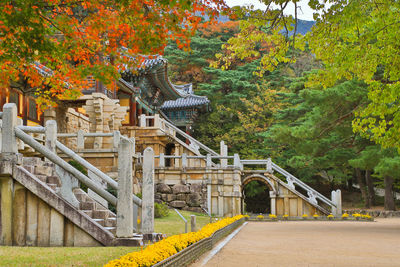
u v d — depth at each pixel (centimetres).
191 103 5375
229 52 5978
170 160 4506
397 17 1359
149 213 1055
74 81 1367
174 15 1081
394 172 3041
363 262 939
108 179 1043
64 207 1010
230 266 855
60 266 709
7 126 1032
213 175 2953
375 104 1535
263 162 3369
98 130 2728
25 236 1015
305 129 3422
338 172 4941
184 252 810
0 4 934
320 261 948
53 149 1223
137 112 4228
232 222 1956
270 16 1266
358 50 1415
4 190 1023
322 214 3253
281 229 2061
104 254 839
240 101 5766
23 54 1049
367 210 4238
